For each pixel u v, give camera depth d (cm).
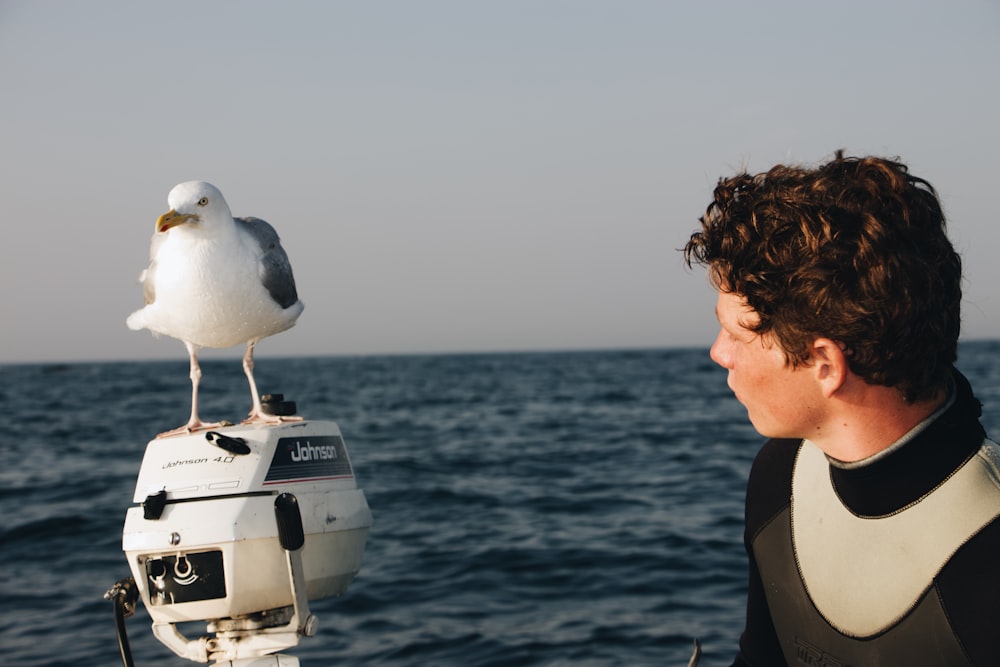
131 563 198
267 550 195
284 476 202
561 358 13850
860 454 154
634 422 2534
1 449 2111
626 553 864
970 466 149
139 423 2920
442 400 3878
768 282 147
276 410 245
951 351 149
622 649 609
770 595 182
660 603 708
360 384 5778
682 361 10600
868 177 146
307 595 210
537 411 3084
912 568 149
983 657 139
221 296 309
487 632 649
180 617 197
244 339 327
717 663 578
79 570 875
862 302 140
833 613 164
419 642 631
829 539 165
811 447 180
